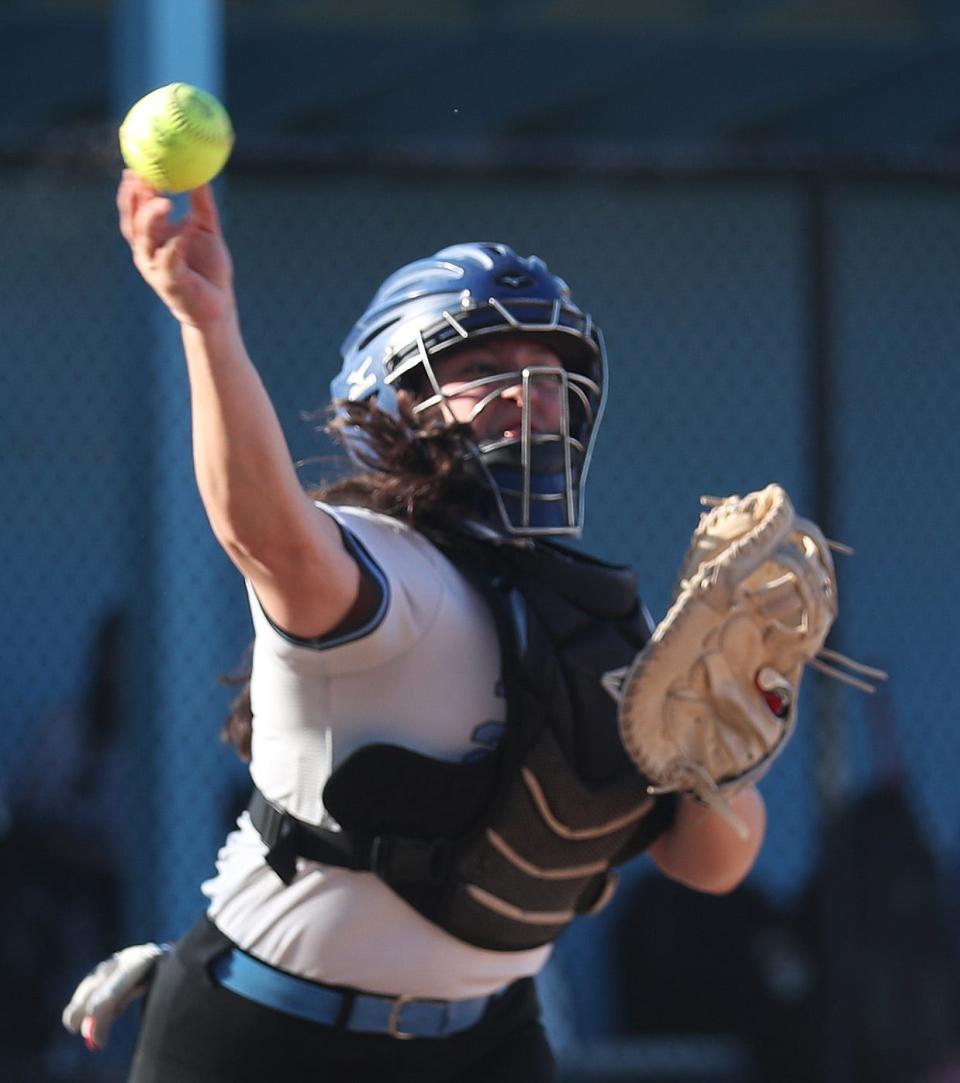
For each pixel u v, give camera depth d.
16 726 23.12
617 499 25.48
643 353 25.84
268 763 7.86
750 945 18.61
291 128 26.25
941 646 25.59
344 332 24.75
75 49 24.86
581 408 8.55
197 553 17.39
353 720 7.58
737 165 17.77
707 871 8.91
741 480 25.66
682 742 7.88
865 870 18.55
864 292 26.22
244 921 8.09
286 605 7.20
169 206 6.68
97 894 18.12
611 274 25.95
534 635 7.77
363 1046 7.90
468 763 7.64
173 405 17.27
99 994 9.09
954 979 18.34
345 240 24.83
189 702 17.38
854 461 26.02
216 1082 8.04
